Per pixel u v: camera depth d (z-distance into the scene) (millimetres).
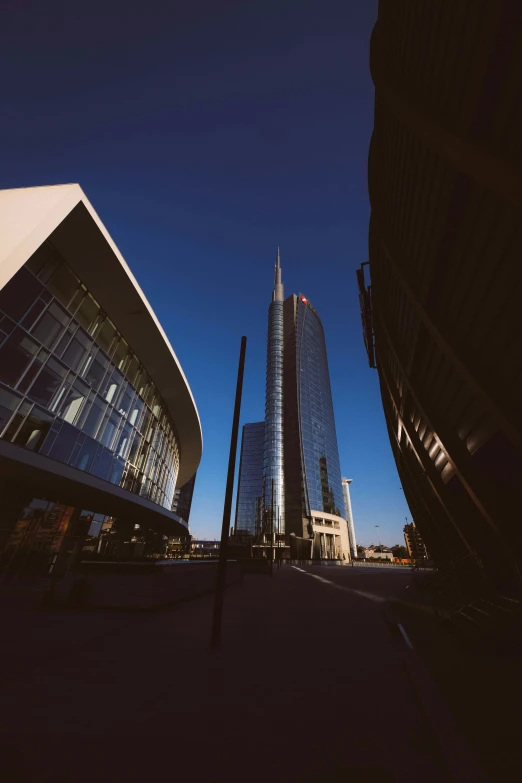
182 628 7418
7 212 14367
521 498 8180
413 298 8625
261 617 9141
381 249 11203
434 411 10109
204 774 2537
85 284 21875
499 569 9984
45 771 2527
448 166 6359
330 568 48219
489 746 2781
